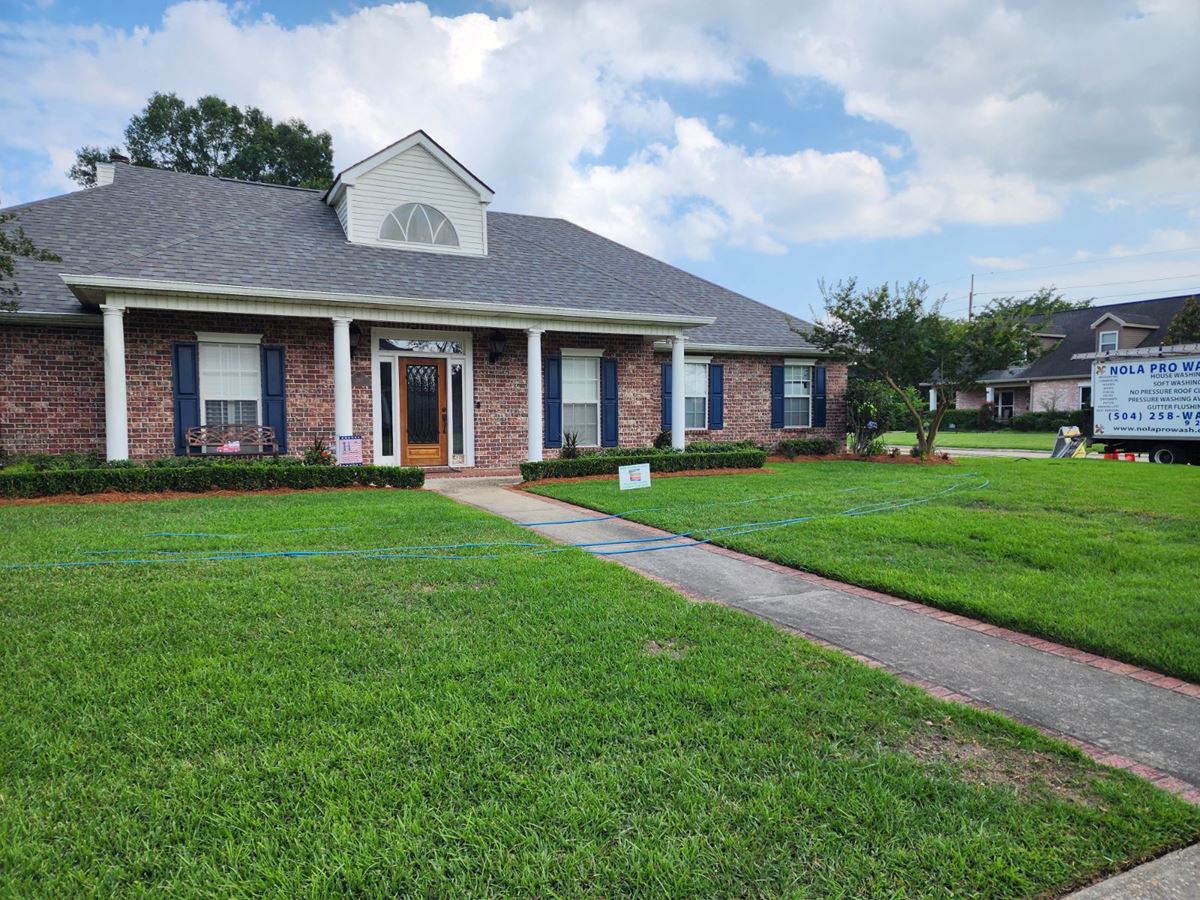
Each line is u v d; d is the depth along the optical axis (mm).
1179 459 18453
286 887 2141
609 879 2201
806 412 19766
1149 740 3268
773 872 2240
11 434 11617
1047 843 2418
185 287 11062
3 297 11258
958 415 43969
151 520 7977
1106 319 37844
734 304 20234
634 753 2959
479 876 2199
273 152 37656
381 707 3314
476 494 11344
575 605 4973
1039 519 8453
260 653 3984
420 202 14938
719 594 5602
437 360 14773
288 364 13273
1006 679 3961
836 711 3396
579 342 15977
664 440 16828
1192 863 2361
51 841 2350
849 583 5914
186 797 2594
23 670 3711
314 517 8273
